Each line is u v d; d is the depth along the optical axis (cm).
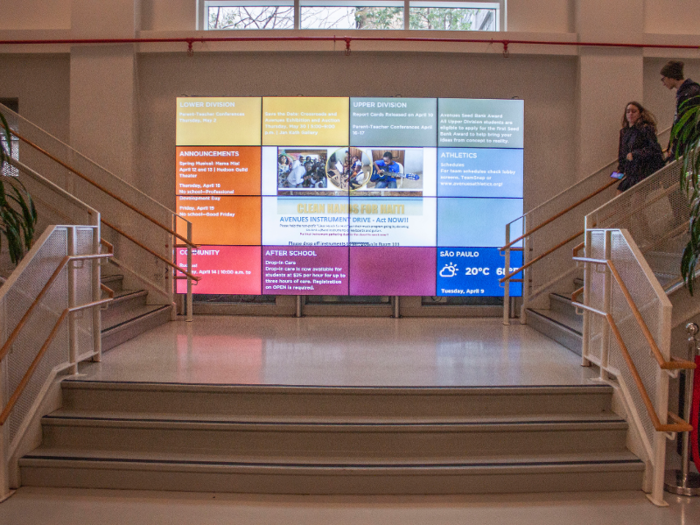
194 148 588
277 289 593
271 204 590
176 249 587
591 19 583
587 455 304
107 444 309
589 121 591
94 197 583
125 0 584
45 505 274
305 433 306
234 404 326
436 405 326
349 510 272
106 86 589
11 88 608
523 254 582
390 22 611
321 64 602
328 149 588
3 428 282
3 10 598
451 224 592
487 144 589
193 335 499
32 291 303
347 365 385
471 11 614
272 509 272
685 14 602
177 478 290
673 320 346
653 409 284
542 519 265
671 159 456
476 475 289
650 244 373
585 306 371
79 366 374
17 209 457
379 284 593
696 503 282
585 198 552
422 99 587
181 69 603
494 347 453
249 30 590
